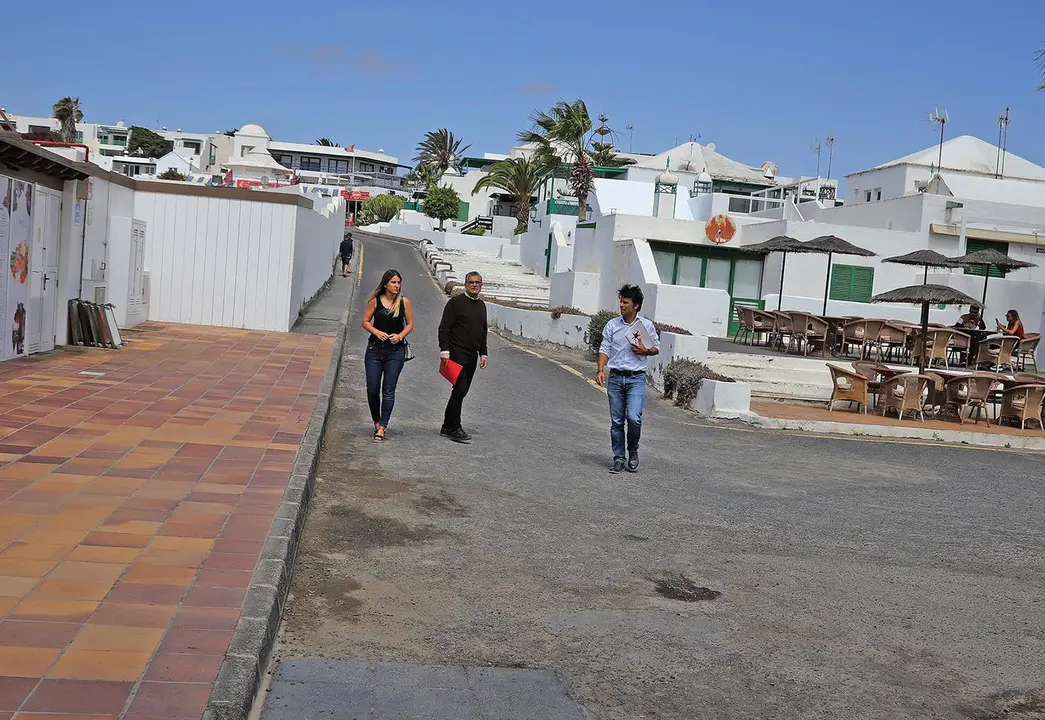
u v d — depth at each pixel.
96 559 5.31
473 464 9.84
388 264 45.91
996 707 4.80
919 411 16.25
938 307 26.62
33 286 13.54
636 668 4.96
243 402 11.08
